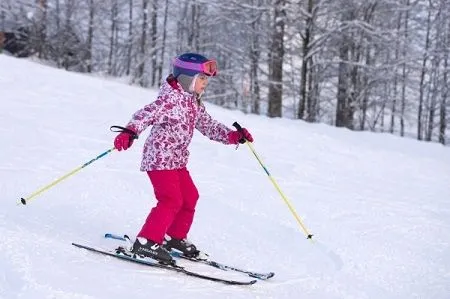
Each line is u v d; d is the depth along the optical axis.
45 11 25.45
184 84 3.71
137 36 27.06
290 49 21.20
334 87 25.12
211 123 3.98
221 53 25.08
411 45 22.34
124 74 27.89
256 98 23.25
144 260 3.54
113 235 3.97
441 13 23.30
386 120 33.34
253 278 3.73
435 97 26.36
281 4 19.59
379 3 21.09
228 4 20.92
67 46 25.69
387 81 22.38
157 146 3.64
